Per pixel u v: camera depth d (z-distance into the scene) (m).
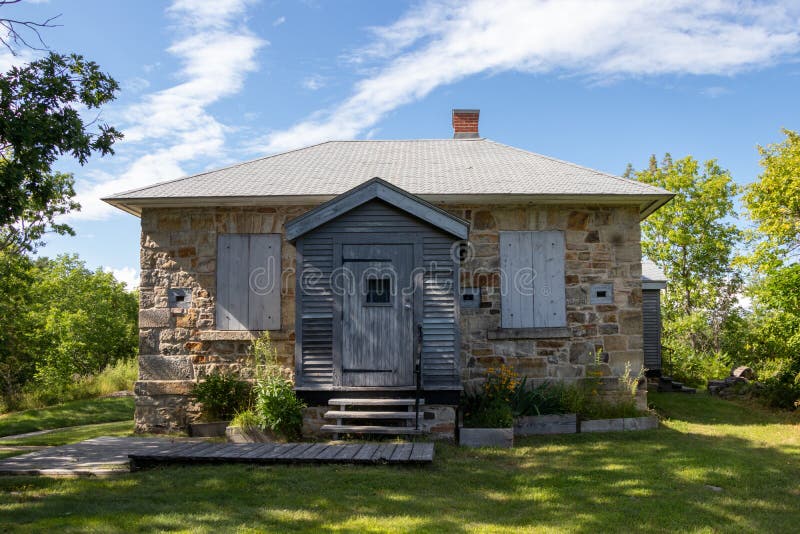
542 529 4.98
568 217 10.45
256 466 6.87
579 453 7.89
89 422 13.85
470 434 8.41
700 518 5.32
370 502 5.61
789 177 17.22
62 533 4.63
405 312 8.98
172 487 6.05
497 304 10.32
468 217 10.46
